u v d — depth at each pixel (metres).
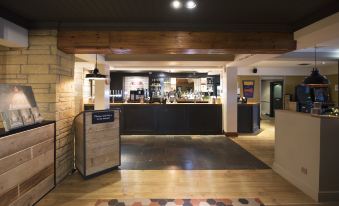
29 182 2.83
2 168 2.38
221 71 8.08
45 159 3.20
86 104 7.91
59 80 3.71
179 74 10.20
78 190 3.38
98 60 5.83
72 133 4.18
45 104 3.57
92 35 3.67
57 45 3.62
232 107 7.43
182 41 3.72
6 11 3.06
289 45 3.80
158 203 2.99
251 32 3.78
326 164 3.05
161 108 7.78
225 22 3.67
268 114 12.58
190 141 6.74
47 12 3.21
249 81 11.07
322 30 3.18
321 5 2.99
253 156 5.15
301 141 3.44
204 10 3.15
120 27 3.68
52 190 3.37
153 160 4.83
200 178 3.84
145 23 3.67
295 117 3.60
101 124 3.98
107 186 3.52
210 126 7.84
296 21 3.62
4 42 3.26
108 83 6.90
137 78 10.51
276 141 4.19
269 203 3.01
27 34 3.55
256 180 3.77
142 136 7.52
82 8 3.07
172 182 3.67
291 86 11.10
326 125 3.04
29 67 3.57
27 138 2.79
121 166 4.43
